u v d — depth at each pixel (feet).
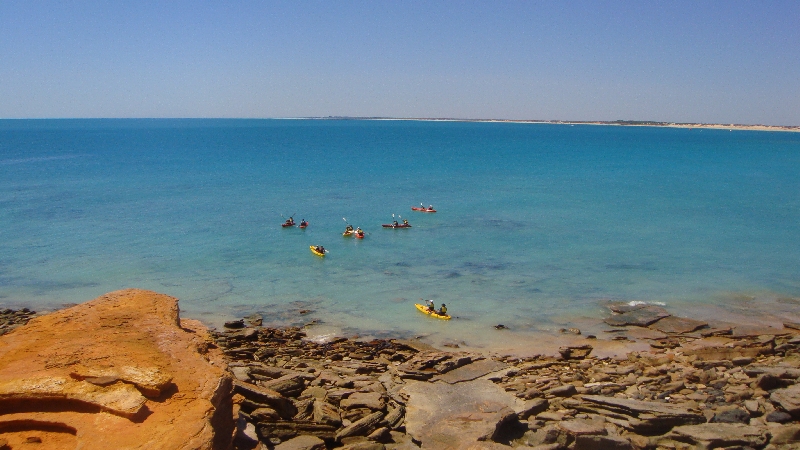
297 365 92.84
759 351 99.40
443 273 152.87
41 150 544.21
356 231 192.95
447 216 225.76
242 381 71.92
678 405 76.59
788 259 164.76
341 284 143.95
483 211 236.43
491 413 72.02
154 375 47.78
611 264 160.56
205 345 58.70
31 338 55.11
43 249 172.96
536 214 230.27
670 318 120.57
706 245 180.55
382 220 217.97
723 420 72.84
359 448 63.46
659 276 150.00
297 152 537.24
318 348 104.42
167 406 46.11
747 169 401.90
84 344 53.57
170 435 42.50
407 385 84.23
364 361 98.02
